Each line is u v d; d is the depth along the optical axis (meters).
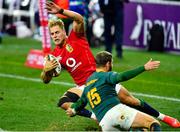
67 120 23.31
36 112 24.64
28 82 31.33
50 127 22.30
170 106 26.11
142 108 21.56
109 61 19.81
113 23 39.19
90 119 23.38
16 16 51.97
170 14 42.72
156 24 43.38
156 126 18.89
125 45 45.19
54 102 26.55
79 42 22.03
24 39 50.09
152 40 43.56
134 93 28.95
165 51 43.25
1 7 51.62
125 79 18.84
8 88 29.70
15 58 39.66
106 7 38.75
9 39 49.88
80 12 38.12
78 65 21.98
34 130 21.89
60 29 21.91
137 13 44.34
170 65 37.75
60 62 22.14
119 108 18.97
